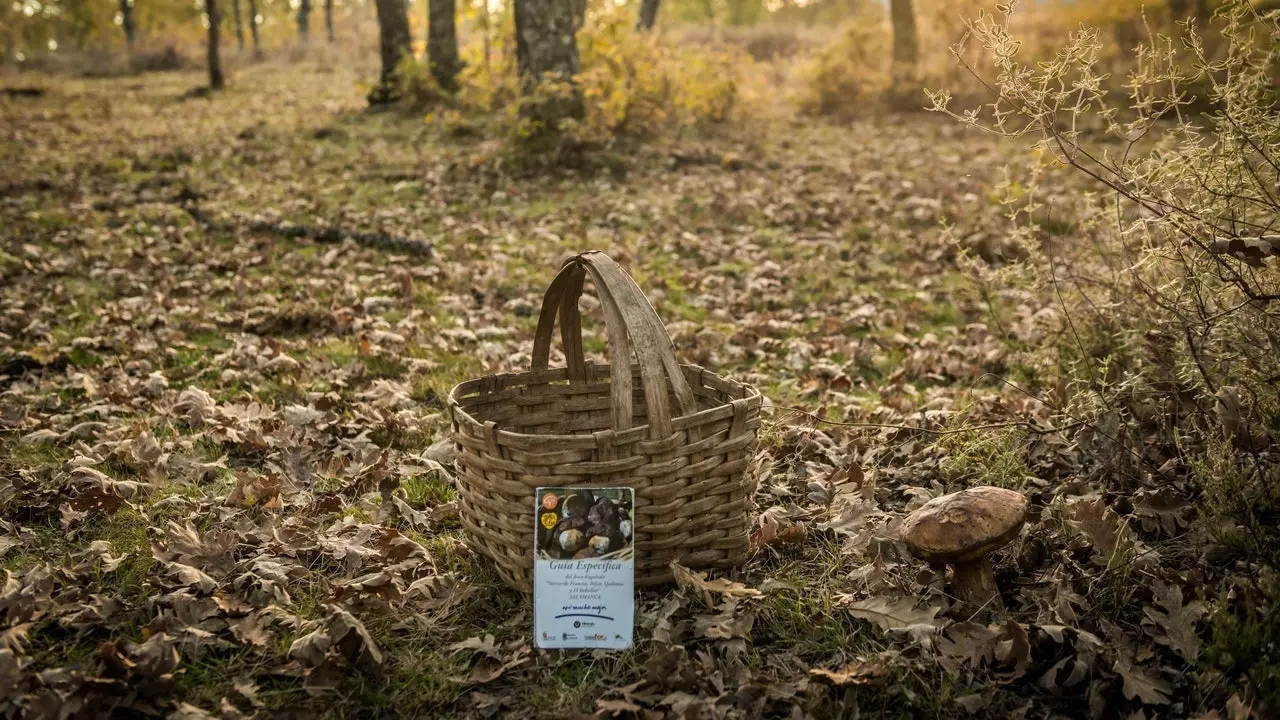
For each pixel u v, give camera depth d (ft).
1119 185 9.28
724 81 42.98
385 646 7.64
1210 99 8.53
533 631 7.58
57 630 7.66
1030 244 11.61
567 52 32.73
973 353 15.49
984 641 7.22
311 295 18.98
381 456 11.47
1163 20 41.19
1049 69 8.70
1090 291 12.69
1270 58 8.17
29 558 8.86
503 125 37.17
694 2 145.59
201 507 9.98
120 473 10.90
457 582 8.45
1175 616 7.27
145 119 51.16
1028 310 17.06
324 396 13.39
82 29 159.33
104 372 14.65
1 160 35.65
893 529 8.95
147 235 24.32
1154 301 9.72
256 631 7.69
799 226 24.71
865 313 17.71
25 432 12.17
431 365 15.06
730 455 7.93
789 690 6.89
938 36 50.67
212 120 49.96
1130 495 9.36
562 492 7.42
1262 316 8.73
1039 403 12.11
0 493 10.03
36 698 6.62
